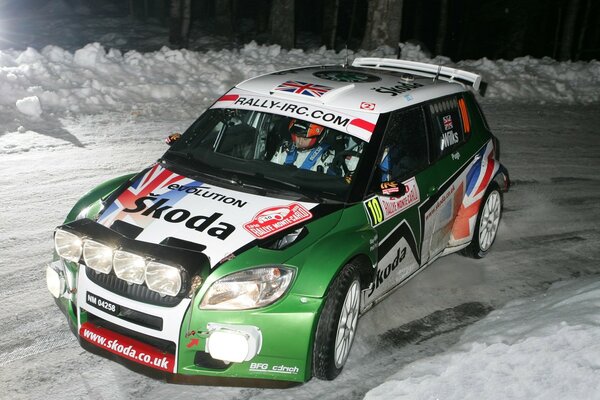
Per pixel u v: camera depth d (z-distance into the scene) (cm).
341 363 399
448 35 3128
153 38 2303
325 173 442
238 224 387
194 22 2848
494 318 480
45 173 713
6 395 365
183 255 354
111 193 437
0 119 853
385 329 470
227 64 1309
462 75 586
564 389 335
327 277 369
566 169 946
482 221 591
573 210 775
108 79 1096
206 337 351
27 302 467
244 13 3481
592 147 1088
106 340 367
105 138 854
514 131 1141
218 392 377
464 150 561
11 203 631
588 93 1529
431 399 343
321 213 411
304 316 361
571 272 600
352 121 463
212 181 433
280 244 382
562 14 2783
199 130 487
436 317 495
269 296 359
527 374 352
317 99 479
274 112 473
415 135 500
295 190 427
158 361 354
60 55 1152
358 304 413
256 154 459
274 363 362
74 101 963
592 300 444
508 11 2533
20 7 3073
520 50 2531
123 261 354
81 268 379
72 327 391
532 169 929
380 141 459
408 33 3194
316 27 3334
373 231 423
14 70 1009
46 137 827
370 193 440
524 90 1464
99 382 382
